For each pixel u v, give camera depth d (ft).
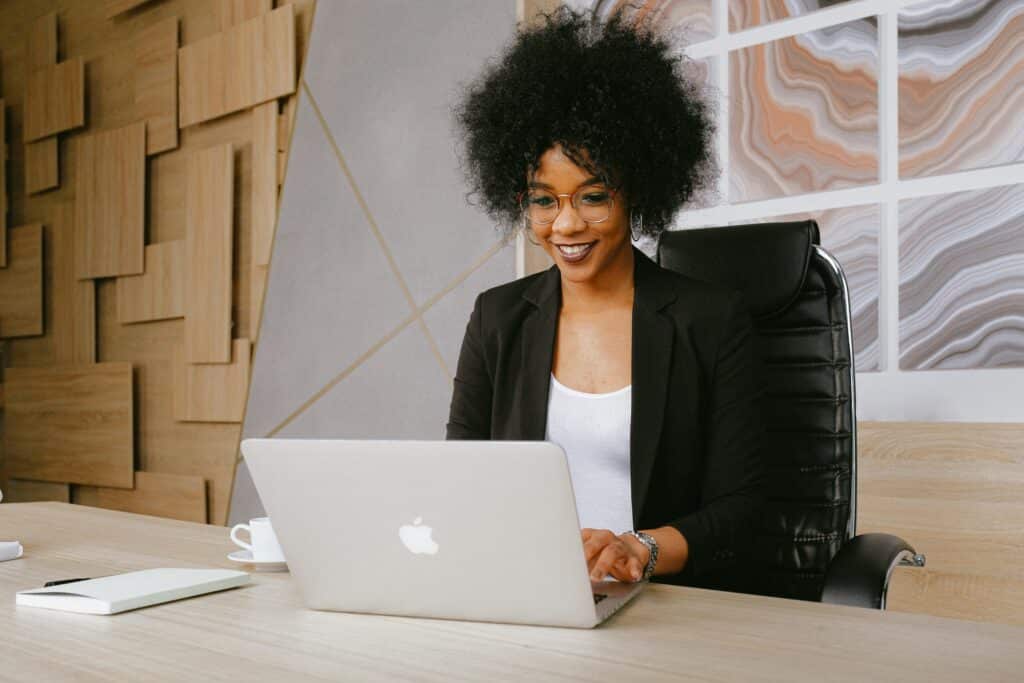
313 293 11.25
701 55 8.69
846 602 4.26
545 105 4.98
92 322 14.44
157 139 13.44
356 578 3.34
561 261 5.08
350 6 11.09
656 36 5.62
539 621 3.17
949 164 7.31
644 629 3.12
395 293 10.48
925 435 7.24
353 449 3.20
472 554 3.16
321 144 11.27
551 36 5.37
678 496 5.09
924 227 7.43
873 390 7.63
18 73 15.84
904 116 7.54
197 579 3.77
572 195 4.96
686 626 3.14
